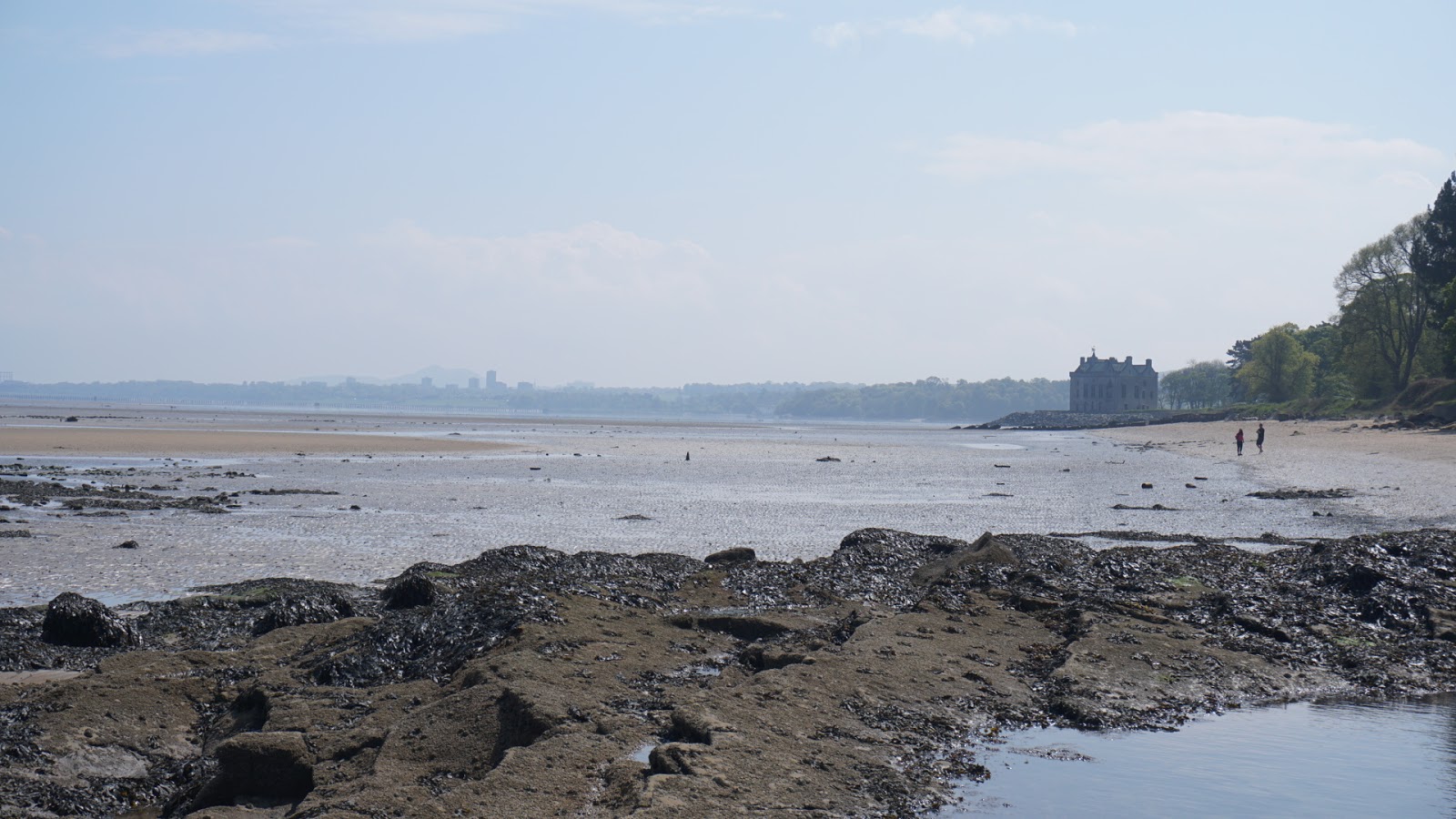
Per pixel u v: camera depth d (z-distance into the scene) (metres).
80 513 37.25
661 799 8.86
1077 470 69.62
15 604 21.23
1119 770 11.24
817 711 11.67
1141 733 12.54
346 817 8.70
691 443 120.00
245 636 17.19
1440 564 19.95
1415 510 40.34
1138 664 14.74
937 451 102.06
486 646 13.57
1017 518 39.56
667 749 9.92
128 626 17.16
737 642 15.17
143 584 23.69
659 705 11.49
